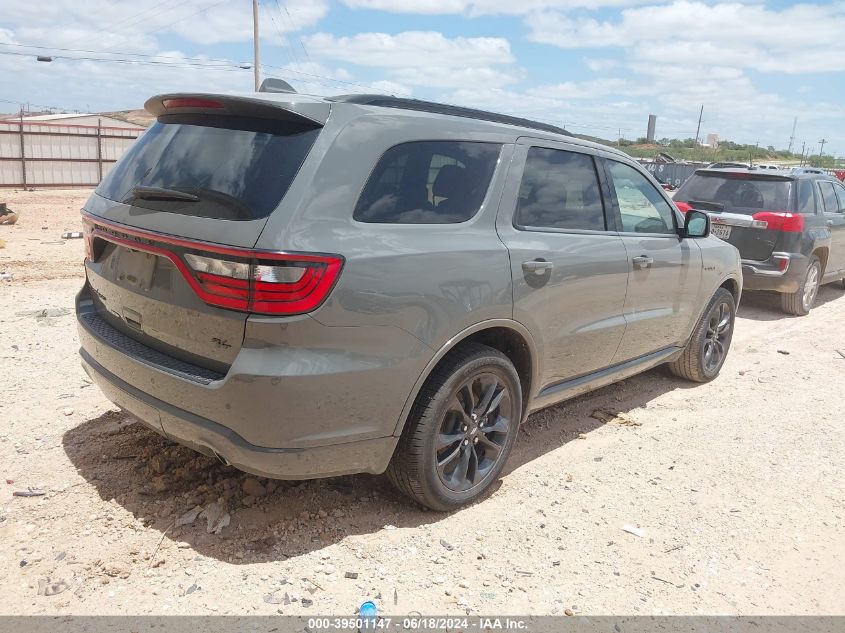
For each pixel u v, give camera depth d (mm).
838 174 35188
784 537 3494
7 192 23078
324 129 2844
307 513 3309
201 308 2744
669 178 41469
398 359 2926
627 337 4484
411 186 3084
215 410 2740
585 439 4539
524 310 3504
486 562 3082
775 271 8500
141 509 3244
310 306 2645
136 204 3031
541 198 3756
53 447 3793
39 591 2660
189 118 3152
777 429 4902
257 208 2660
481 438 3504
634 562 3180
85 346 3443
